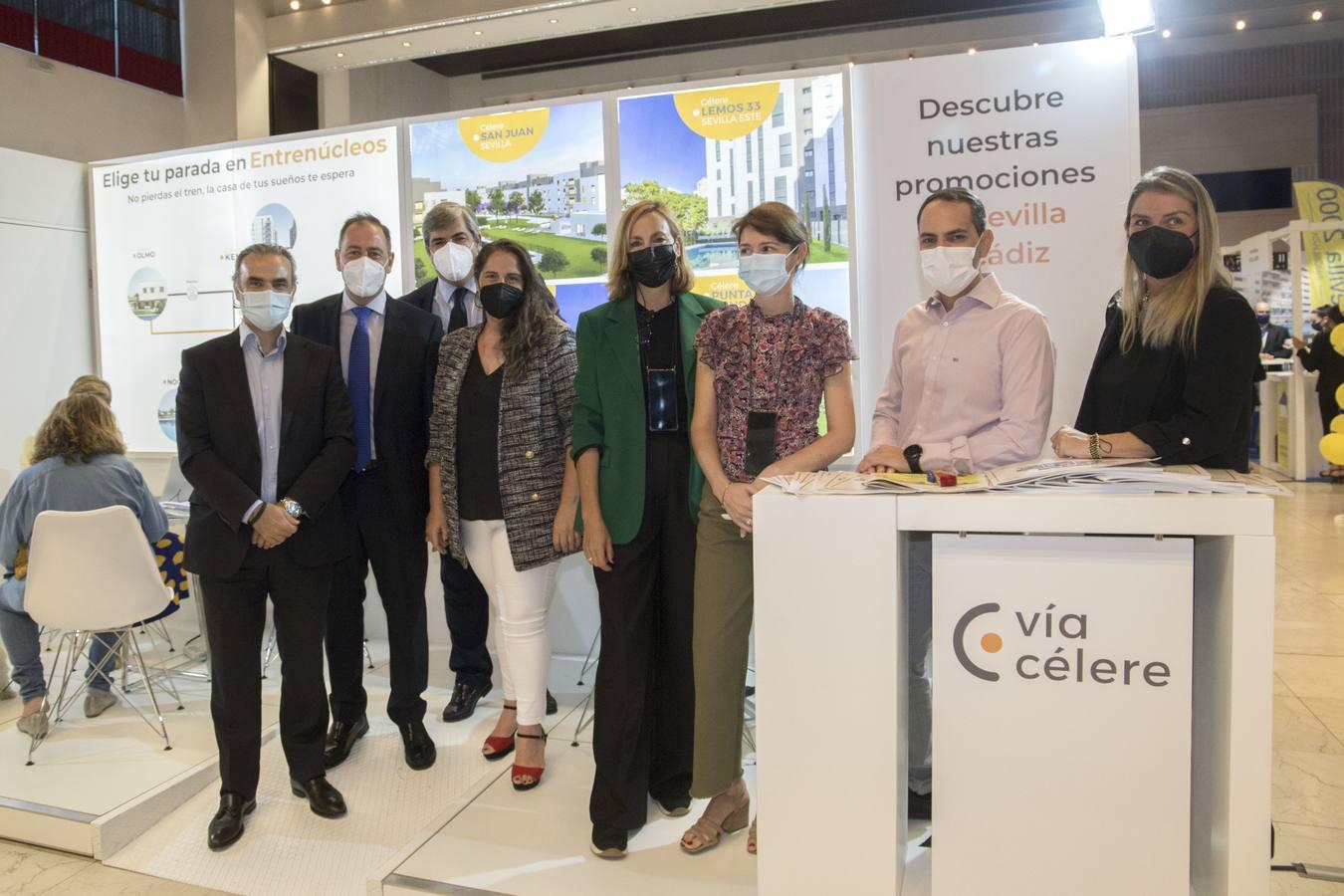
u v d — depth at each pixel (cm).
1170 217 188
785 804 154
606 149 360
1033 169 317
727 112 346
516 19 640
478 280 258
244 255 248
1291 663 371
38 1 557
